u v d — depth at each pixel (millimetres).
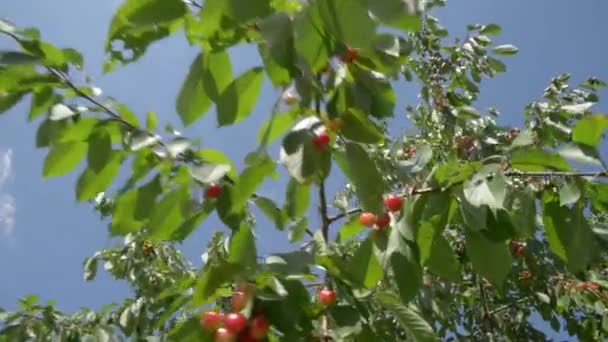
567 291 1820
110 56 905
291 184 1018
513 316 2109
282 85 846
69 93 945
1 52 898
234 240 940
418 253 938
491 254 938
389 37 886
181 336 884
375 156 1411
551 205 933
